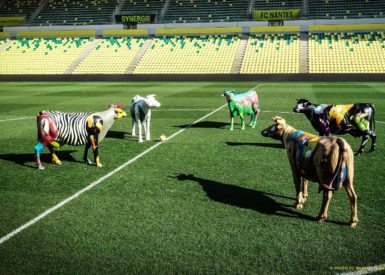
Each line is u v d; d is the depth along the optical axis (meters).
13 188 7.98
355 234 5.86
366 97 22.62
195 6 49.22
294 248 5.51
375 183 7.97
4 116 17.38
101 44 46.38
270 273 4.95
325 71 37.22
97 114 9.38
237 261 5.22
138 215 6.63
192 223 6.31
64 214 6.71
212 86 32.25
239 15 46.62
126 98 24.19
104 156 10.41
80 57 44.69
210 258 5.30
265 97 23.73
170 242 5.72
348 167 5.80
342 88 28.55
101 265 5.18
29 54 46.06
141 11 50.12
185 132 13.48
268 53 40.59
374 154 10.20
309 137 6.29
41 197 7.48
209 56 41.75
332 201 7.06
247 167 9.21
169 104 21.02
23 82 39.62
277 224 6.23
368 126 10.04
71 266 5.17
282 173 8.73
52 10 52.59
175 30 46.47
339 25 42.16
